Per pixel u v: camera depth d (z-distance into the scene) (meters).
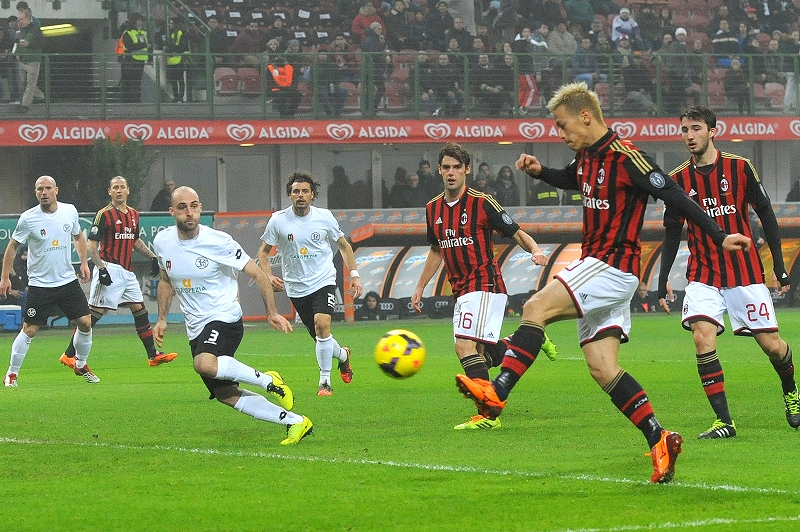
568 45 89.25
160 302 24.05
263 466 19.20
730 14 95.81
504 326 64.25
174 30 80.31
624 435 22.48
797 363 38.34
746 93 87.62
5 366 44.34
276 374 22.59
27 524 14.82
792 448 20.58
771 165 93.06
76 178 80.44
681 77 86.00
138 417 26.66
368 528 14.35
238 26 88.69
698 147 22.55
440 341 54.34
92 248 41.31
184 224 22.14
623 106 85.25
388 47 87.19
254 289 72.62
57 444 22.14
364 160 88.06
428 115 82.38
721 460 19.19
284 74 80.31
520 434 22.91
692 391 30.58
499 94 83.25
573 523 14.39
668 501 15.70
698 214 15.91
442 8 89.62
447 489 16.83
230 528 14.48
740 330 23.11
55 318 71.56
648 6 97.06
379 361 17.70
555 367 38.78
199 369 21.88
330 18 89.94
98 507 15.91
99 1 85.44
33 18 79.00
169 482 17.80
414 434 23.17
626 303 16.67
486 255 24.98
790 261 80.44
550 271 76.50
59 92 77.25
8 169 79.94
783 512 14.96
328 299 32.03
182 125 78.19
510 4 90.94
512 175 83.44
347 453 20.59
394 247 74.44
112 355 49.03
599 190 16.34
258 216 71.81
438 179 83.56
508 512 15.13
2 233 68.19
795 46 94.81
